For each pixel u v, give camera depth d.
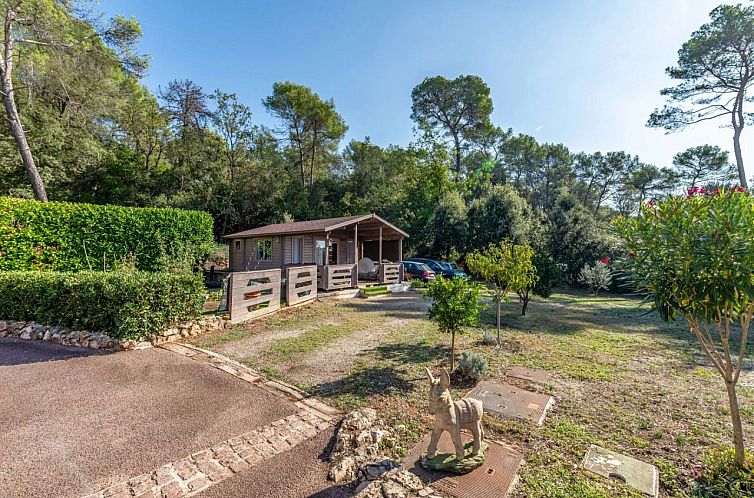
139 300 6.79
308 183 32.84
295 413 4.26
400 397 4.72
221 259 23.19
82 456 3.32
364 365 5.98
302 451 3.48
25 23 13.21
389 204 29.69
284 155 32.06
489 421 4.09
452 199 26.94
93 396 4.63
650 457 3.39
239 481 3.01
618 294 19.34
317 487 2.95
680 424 4.08
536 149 41.62
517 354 6.85
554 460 3.32
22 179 17.64
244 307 9.05
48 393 4.70
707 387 5.27
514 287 7.68
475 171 37.12
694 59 18.72
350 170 35.84
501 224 23.38
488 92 32.81
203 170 26.33
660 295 3.19
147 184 25.38
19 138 13.29
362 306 12.07
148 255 12.67
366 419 3.94
